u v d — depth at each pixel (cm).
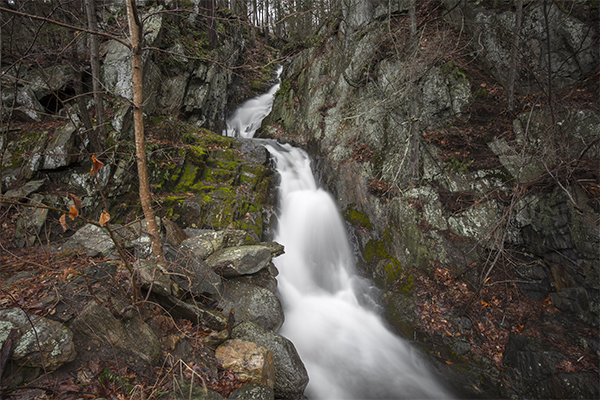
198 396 314
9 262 471
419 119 801
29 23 732
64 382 286
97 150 698
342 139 1004
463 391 531
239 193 830
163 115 970
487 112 840
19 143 687
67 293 361
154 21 952
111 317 333
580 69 805
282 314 534
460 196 759
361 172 913
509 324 616
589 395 458
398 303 689
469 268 696
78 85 686
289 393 421
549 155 619
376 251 815
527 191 680
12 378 271
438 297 677
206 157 922
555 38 841
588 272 566
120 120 771
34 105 744
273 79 1770
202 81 1147
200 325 425
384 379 554
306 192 973
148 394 302
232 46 1502
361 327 669
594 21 805
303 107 1216
